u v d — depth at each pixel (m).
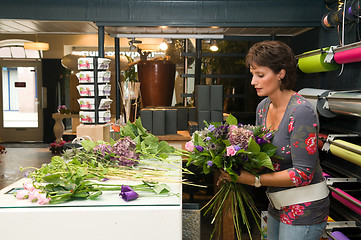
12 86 9.01
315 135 1.61
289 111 1.66
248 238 3.34
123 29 4.85
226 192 1.81
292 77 1.68
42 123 9.15
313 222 1.69
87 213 1.44
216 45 5.61
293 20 4.55
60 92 8.78
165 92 5.05
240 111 5.69
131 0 4.55
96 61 3.73
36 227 1.44
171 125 4.03
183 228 1.91
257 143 1.66
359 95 2.86
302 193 1.69
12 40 8.73
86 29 5.86
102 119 3.78
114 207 1.46
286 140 1.68
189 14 4.58
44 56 8.71
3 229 1.43
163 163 2.16
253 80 1.71
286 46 1.67
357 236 3.13
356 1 3.12
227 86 5.68
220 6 4.57
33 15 4.58
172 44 5.68
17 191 1.57
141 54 5.28
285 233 1.74
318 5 4.52
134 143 2.11
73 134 8.56
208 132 1.80
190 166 3.39
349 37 3.59
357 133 3.31
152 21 4.58
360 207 2.79
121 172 1.84
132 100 4.50
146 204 1.48
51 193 1.51
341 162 3.63
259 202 3.89
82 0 4.56
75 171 1.68
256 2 4.55
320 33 4.54
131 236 1.46
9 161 6.82
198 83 5.71
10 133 9.15
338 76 3.89
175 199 1.55
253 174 1.69
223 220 2.61
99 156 1.98
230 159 1.64
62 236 1.45
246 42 5.59
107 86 3.82
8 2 4.55
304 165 1.61
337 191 3.10
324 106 3.44
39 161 6.83
